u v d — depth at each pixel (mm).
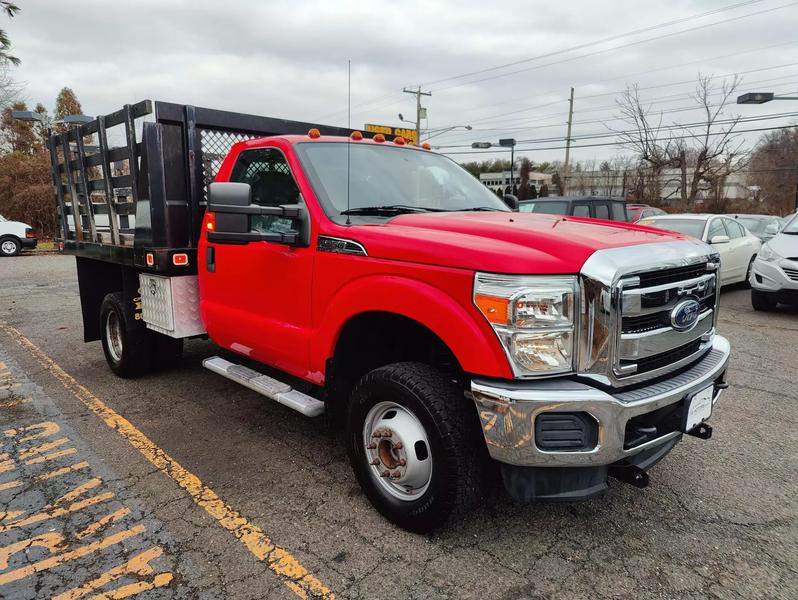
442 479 2691
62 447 4035
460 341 2547
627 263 2523
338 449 4012
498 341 2463
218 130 4676
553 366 2469
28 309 9680
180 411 4734
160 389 5297
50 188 29094
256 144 3973
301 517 3121
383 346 3400
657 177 47125
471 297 2523
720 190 45375
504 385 2471
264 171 3893
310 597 2496
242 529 3006
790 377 5730
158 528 3020
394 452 2945
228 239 3189
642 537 2957
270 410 4766
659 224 11008
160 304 4734
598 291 2447
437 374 2814
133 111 4434
